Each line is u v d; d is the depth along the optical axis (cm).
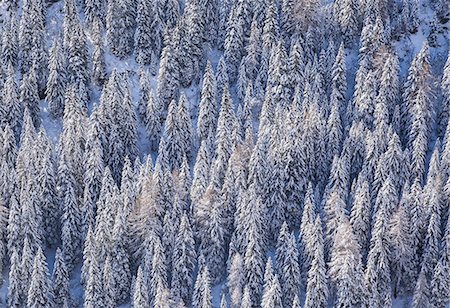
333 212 8975
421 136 9775
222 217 9338
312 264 8556
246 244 8975
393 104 10431
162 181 9438
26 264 8919
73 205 9425
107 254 9062
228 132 9881
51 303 8869
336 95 10475
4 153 10069
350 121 10388
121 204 9269
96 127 10069
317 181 9931
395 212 9081
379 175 9462
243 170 9512
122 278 9081
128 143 10375
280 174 9475
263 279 8875
